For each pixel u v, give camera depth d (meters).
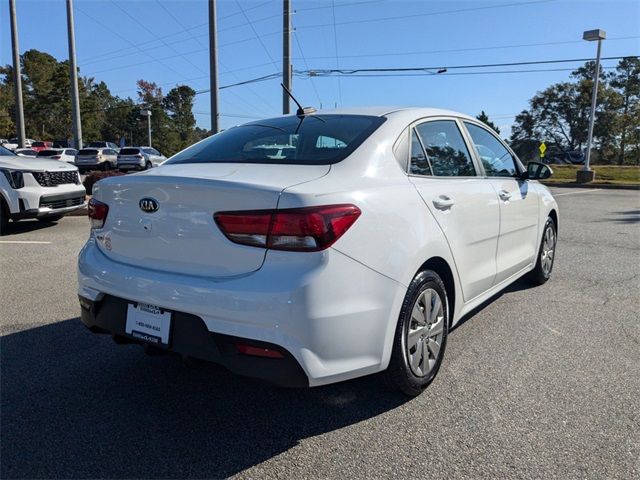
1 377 3.44
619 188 24.36
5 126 76.44
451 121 3.90
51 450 2.64
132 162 34.62
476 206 3.70
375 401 3.16
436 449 2.66
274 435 2.80
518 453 2.63
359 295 2.59
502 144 4.69
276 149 3.20
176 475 2.46
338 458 2.60
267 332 2.40
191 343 2.59
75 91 26.20
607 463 2.54
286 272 2.42
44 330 4.29
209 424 2.91
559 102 65.25
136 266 2.85
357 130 3.22
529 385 3.36
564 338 4.16
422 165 3.34
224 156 3.27
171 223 2.69
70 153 36.78
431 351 3.24
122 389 3.30
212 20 18.23
